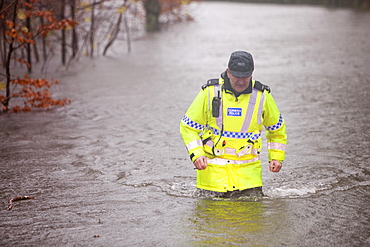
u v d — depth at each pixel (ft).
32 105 59.41
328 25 154.61
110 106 60.80
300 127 50.47
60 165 40.01
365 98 63.46
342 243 25.64
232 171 31.14
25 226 28.37
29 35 60.80
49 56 98.78
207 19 175.42
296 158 41.11
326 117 54.29
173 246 25.38
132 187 35.14
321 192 33.65
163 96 66.03
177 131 50.03
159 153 43.09
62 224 28.60
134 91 69.36
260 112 30.04
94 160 41.29
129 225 28.27
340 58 97.19
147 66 89.92
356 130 49.24
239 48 110.93
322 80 75.72
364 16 180.14
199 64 91.45
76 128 51.26
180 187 35.04
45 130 50.49
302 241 25.82
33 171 38.55
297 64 90.68
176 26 155.12
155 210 30.53
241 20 172.14
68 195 33.55
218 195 31.89
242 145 30.66
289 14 192.54
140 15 141.90
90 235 26.99
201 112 30.30
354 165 39.34
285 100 62.69
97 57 100.42
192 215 29.48
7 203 32.17
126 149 44.27
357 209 30.48
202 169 30.19
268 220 28.53
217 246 25.26
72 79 78.33
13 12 63.82
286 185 35.06
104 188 34.94
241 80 28.66
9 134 48.96
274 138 31.30
